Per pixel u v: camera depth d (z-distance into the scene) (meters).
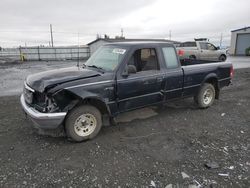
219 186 3.02
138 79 4.77
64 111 3.92
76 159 3.67
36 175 3.22
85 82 4.10
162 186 3.02
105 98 4.34
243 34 33.72
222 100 7.40
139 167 3.45
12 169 3.36
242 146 4.16
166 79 5.25
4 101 7.10
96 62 5.09
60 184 3.04
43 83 3.99
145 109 6.26
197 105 6.36
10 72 17.67
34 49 38.06
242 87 9.62
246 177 3.21
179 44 20.25
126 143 4.25
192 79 5.84
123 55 4.67
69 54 41.44
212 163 3.54
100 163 3.56
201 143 4.27
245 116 5.83
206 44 19.06
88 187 2.98
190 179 3.17
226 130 4.91
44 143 4.20
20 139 4.34
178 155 3.82
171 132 4.77
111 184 3.04
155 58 5.15
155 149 4.03
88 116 4.28
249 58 28.00
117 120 5.41
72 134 4.13
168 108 6.42
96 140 4.37
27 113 4.13
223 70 6.66
